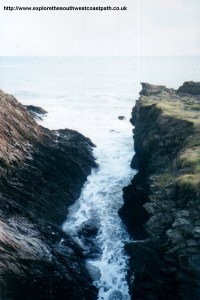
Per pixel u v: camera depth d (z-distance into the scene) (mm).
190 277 14359
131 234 22234
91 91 85750
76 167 29562
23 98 72375
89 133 43156
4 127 25469
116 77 126125
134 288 16703
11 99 29656
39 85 97625
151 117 30344
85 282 18156
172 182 18375
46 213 23406
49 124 46875
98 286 18578
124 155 35344
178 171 19828
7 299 13500
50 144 29438
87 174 30391
